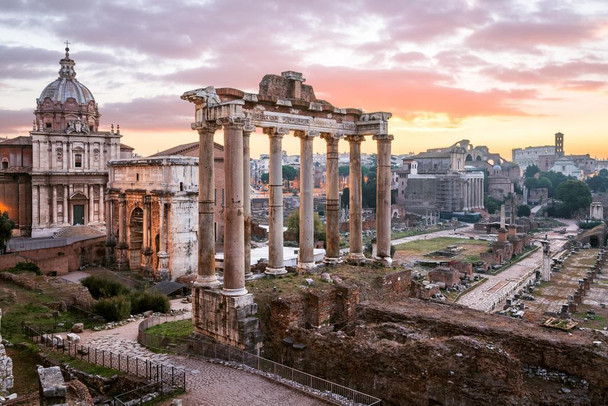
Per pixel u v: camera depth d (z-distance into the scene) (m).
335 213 45.50
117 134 107.00
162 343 36.66
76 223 103.38
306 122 41.44
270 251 41.16
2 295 50.53
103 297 53.69
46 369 22.03
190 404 25.94
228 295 33.31
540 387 27.31
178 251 79.25
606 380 26.59
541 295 81.25
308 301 35.66
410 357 26.72
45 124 109.38
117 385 29.61
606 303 73.25
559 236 168.75
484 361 24.94
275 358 33.25
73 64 114.94
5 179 101.62
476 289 88.38
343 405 25.66
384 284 41.47
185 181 80.00
